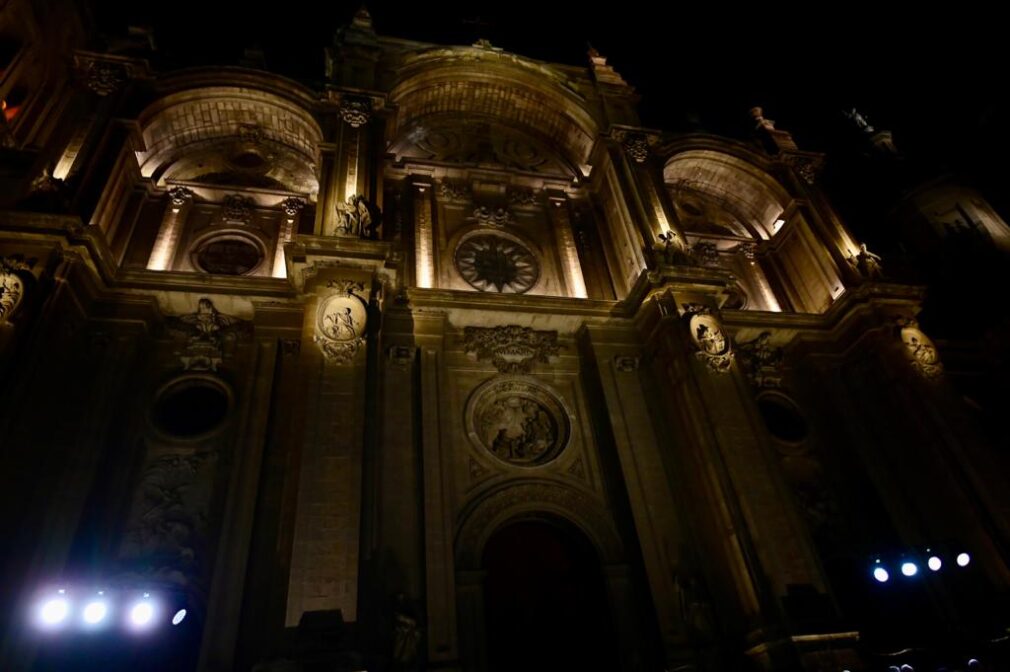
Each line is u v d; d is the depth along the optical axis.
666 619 12.81
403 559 12.27
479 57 21.44
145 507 12.27
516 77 21.80
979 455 15.99
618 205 19.83
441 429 14.09
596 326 17.02
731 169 23.17
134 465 12.66
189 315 14.70
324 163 16.55
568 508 14.51
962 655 13.76
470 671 11.97
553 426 15.88
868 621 14.77
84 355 13.02
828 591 12.59
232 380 14.18
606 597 13.52
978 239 23.81
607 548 14.16
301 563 10.37
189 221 16.75
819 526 16.02
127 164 16.05
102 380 12.79
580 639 13.46
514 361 16.31
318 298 13.41
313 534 10.69
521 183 21.00
